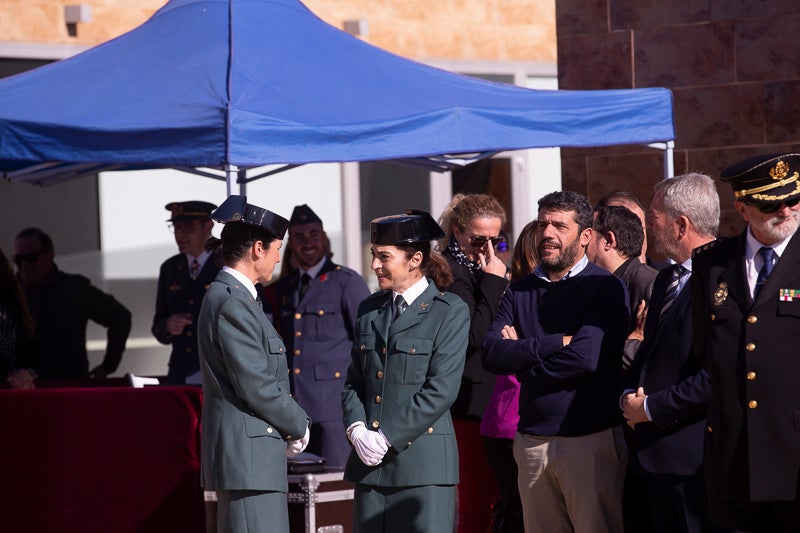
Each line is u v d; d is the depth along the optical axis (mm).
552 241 15133
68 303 24000
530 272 17312
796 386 12227
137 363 31359
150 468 17016
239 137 16109
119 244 31266
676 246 14375
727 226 24047
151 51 19125
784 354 12258
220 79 17594
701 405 13422
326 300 19859
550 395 14867
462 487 18359
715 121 24172
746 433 12359
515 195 36875
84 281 24297
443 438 14484
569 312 15031
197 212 21953
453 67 34875
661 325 14055
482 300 17516
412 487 14312
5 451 17438
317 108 17156
